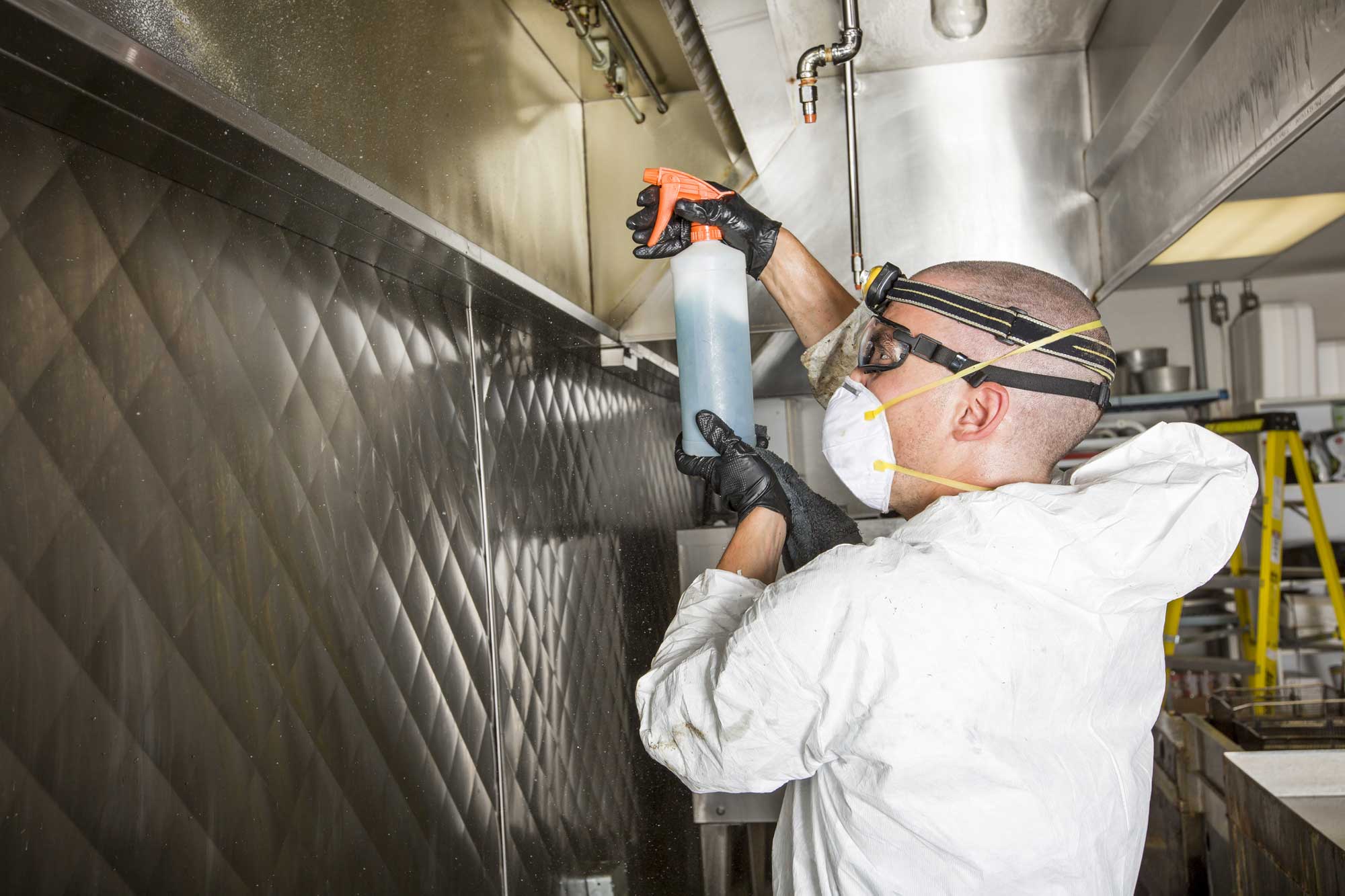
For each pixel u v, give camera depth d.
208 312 0.76
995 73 1.92
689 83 1.89
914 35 1.80
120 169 0.67
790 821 0.97
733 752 0.81
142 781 0.66
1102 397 0.84
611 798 1.80
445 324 1.22
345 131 0.99
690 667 0.85
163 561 0.69
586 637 1.72
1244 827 1.64
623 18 1.56
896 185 1.94
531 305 1.28
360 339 1.00
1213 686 4.02
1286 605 3.88
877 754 0.75
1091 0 1.68
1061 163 1.90
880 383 0.88
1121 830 0.83
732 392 1.06
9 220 0.57
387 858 0.99
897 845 0.77
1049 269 1.91
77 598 0.61
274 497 0.83
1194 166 1.22
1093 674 0.80
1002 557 0.76
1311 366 4.29
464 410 1.26
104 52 0.50
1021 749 0.77
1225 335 4.72
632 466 2.17
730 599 0.92
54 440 0.60
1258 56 0.96
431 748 1.10
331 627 0.91
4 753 0.55
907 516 0.93
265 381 0.83
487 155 1.42
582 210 1.92
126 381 0.66
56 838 0.59
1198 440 0.85
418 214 0.88
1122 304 4.79
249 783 0.77
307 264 0.91
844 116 1.93
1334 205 1.51
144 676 0.67
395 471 1.06
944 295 0.84
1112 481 0.79
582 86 1.87
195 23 0.73
